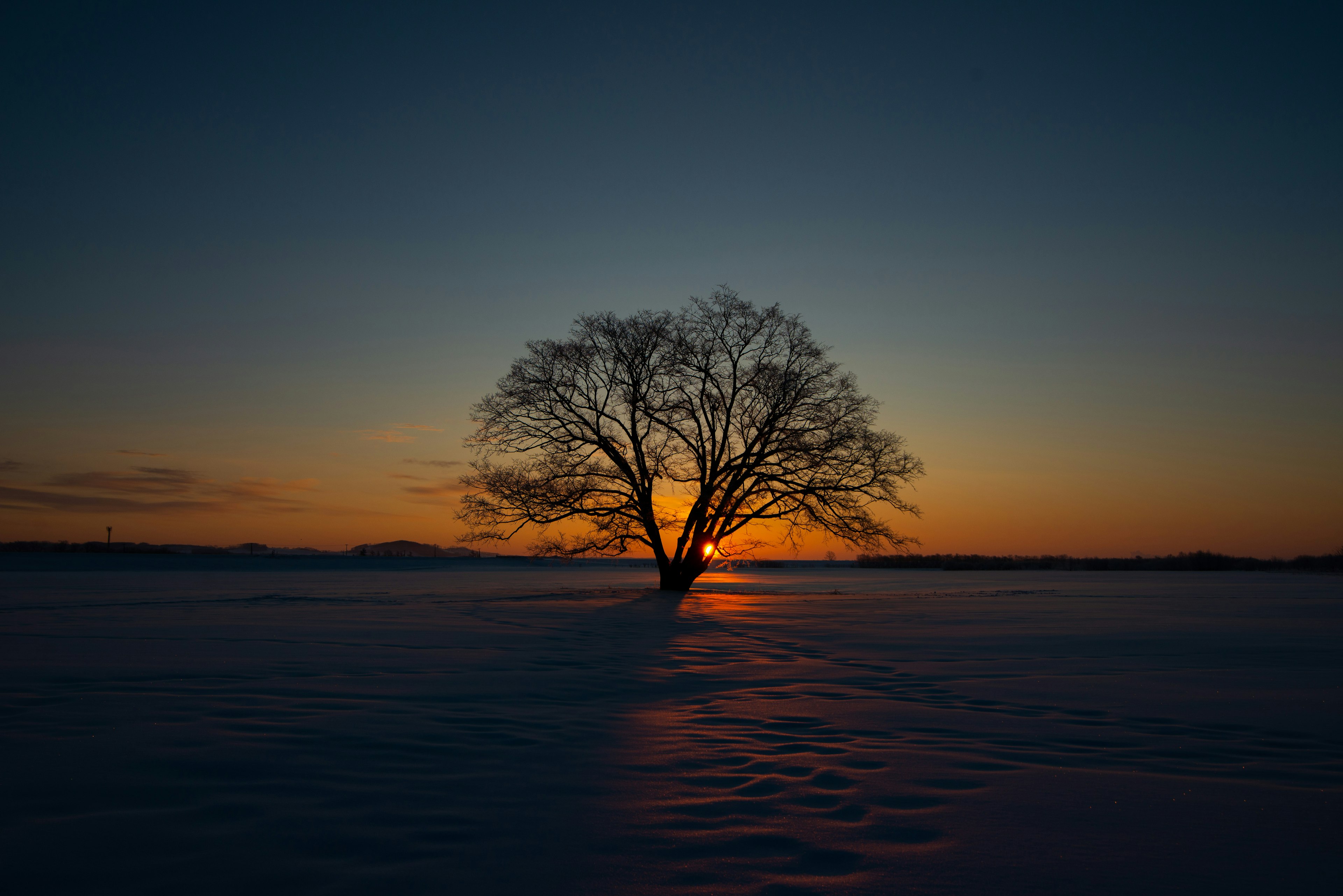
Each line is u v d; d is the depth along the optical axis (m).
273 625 16.34
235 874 3.74
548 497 31.36
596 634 15.56
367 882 3.68
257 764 5.60
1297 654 12.99
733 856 4.12
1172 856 4.16
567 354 31.89
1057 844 4.33
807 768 5.84
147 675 9.37
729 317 31.98
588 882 3.74
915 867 3.99
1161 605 27.00
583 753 6.18
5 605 22.50
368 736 6.51
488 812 4.73
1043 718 7.70
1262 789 5.41
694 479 32.12
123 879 3.65
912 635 16.05
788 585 48.50
